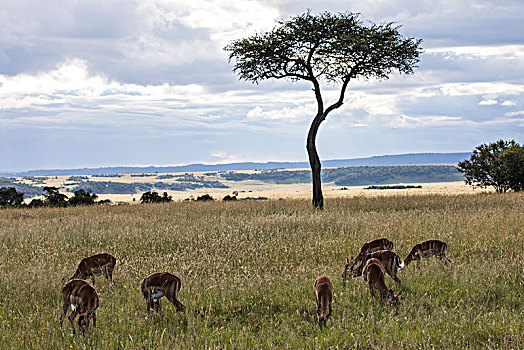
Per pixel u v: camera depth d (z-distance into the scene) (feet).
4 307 27.30
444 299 27.63
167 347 20.88
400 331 23.09
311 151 82.07
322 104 83.05
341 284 30.89
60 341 22.33
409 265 35.27
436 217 54.13
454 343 21.65
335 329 23.45
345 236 46.39
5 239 48.32
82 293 23.94
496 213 56.03
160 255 40.93
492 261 33.86
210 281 32.42
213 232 49.37
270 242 44.32
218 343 22.04
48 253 42.32
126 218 64.39
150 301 26.20
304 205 84.33
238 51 82.74
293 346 21.90
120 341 22.62
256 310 27.14
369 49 77.77
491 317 24.30
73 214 79.05
